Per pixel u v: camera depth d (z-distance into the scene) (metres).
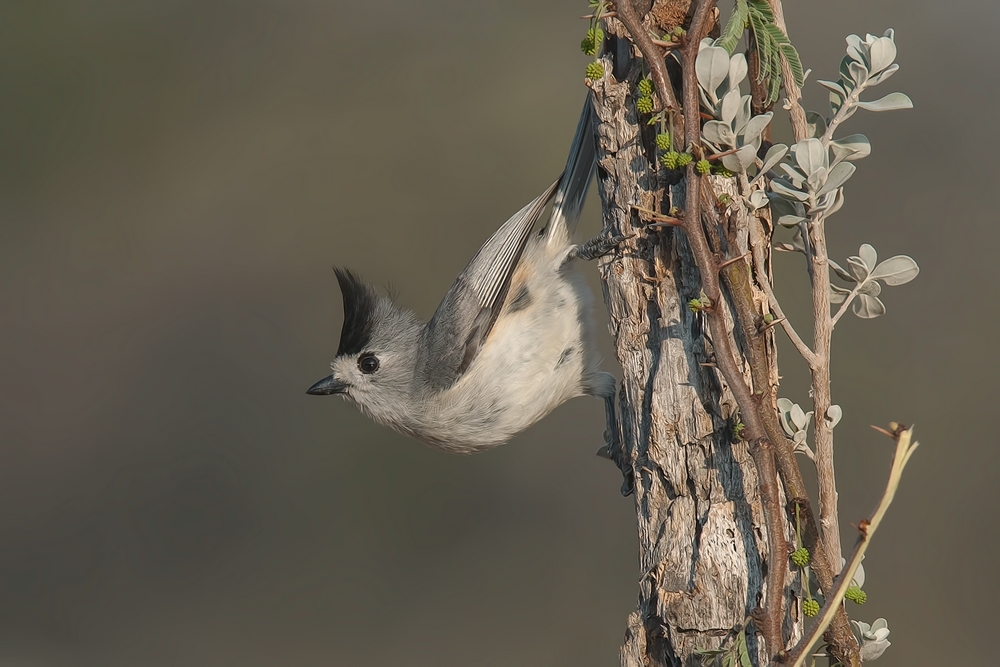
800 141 5.26
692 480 5.72
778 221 5.40
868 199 15.66
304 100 20.14
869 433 14.34
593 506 16.61
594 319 9.51
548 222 9.53
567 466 16.88
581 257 8.04
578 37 20.09
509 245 9.51
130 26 20.73
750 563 5.53
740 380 4.96
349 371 10.57
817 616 4.81
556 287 9.47
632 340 6.07
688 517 5.73
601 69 5.34
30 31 20.48
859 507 14.01
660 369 5.85
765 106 5.55
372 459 17.62
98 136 20.41
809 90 16.19
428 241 19.06
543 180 19.03
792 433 5.47
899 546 13.75
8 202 20.03
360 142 19.66
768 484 4.93
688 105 4.99
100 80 20.56
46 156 20.33
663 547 5.76
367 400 10.58
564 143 19.19
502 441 10.02
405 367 10.38
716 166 5.31
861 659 5.41
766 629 4.89
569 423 17.11
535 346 9.49
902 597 13.41
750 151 5.07
